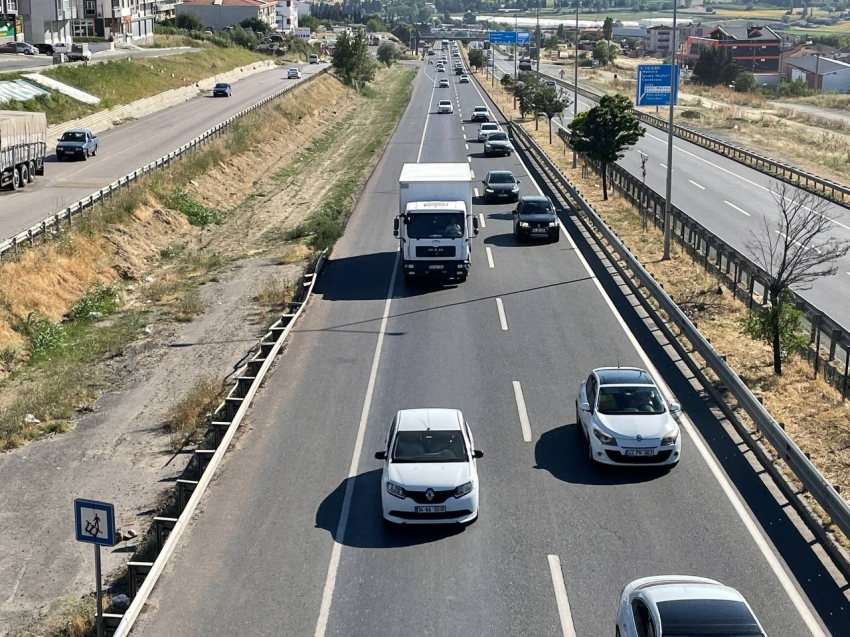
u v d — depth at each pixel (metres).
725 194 51.91
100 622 13.07
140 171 49.34
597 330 27.38
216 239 44.75
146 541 16.55
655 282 29.41
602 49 179.62
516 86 92.50
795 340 23.23
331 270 36.00
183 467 20.31
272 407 22.14
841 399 21.58
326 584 14.58
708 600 11.30
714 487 17.66
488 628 13.28
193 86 100.44
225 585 14.63
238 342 28.53
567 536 15.89
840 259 36.88
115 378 26.05
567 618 13.48
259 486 18.09
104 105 77.38
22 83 71.38
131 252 39.34
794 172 55.34
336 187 56.38
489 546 15.62
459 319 28.92
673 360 24.70
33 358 28.02
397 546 15.74
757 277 28.53
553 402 22.05
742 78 139.25
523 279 33.66
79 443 21.75
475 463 17.39
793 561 15.03
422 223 32.19
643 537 15.81
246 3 189.12
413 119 92.06
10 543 17.52
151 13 142.00
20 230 37.59
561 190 52.44
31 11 111.25
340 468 18.86
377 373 24.28
